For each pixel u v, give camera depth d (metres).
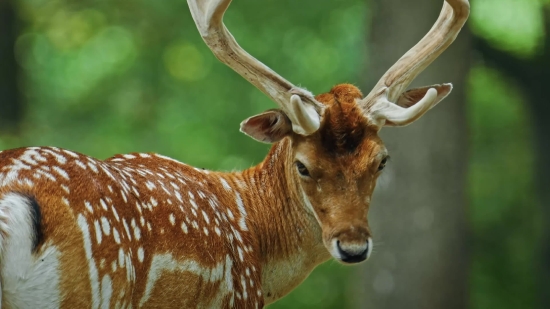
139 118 23.00
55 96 23.83
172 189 6.17
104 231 5.22
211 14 6.83
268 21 20.78
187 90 22.69
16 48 23.03
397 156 14.92
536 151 22.03
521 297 21.12
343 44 20.95
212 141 21.34
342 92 7.08
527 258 21.81
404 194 14.91
